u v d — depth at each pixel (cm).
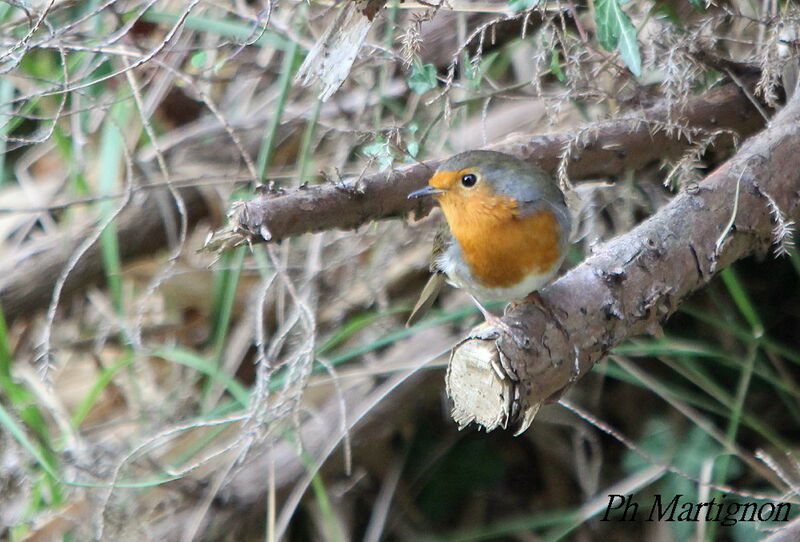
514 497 995
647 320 614
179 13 939
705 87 857
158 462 907
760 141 676
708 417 951
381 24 964
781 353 918
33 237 1053
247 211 663
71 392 998
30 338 1019
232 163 1020
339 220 710
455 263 698
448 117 792
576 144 774
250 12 970
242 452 802
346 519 936
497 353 553
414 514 976
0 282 978
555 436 991
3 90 978
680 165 720
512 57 972
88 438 951
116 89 999
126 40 959
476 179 658
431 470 991
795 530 587
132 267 1028
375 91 971
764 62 738
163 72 991
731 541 895
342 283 978
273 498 818
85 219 1009
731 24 894
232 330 1016
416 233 962
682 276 621
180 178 1002
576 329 583
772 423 942
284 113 1000
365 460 949
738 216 641
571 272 604
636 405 975
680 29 795
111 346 1015
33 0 920
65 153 986
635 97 811
